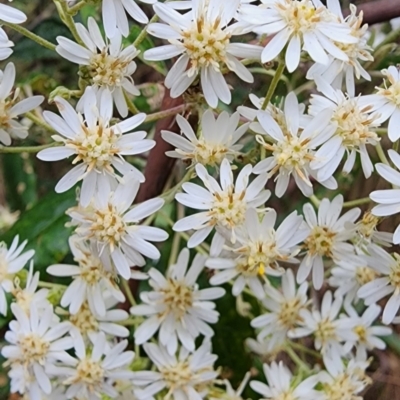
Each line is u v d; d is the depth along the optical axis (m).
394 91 0.23
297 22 0.22
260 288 0.26
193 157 0.23
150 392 0.26
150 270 0.26
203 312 0.26
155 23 0.22
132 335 0.28
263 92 0.29
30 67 0.32
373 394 0.42
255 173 0.22
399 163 0.22
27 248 0.28
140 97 0.29
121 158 0.22
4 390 0.32
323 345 0.28
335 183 0.22
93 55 0.23
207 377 0.26
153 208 0.23
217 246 0.23
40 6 0.32
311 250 0.24
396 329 0.36
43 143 0.30
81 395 0.25
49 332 0.25
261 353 0.29
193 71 0.22
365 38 0.25
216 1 0.22
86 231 0.23
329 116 0.22
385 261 0.24
